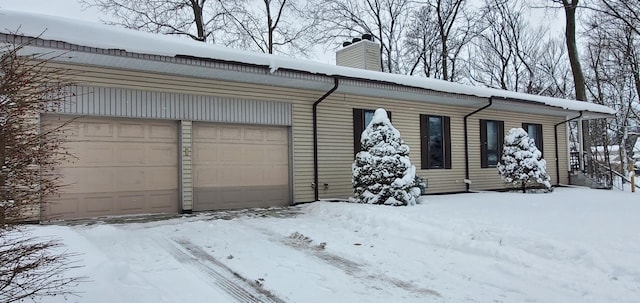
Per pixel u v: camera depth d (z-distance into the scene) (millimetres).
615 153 30156
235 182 10133
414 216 7695
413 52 28703
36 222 7531
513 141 14156
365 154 10266
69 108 7969
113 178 8617
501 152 15742
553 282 4438
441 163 14000
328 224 7895
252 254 5711
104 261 4176
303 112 11172
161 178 9203
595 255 4910
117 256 5375
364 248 6043
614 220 7125
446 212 8305
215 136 9898
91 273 3730
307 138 11211
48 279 3211
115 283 3742
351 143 11984
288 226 7629
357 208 8562
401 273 4879
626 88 24953
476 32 28500
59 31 6805
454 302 3951
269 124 10586
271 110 10609
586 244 5309
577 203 10078
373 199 9852
